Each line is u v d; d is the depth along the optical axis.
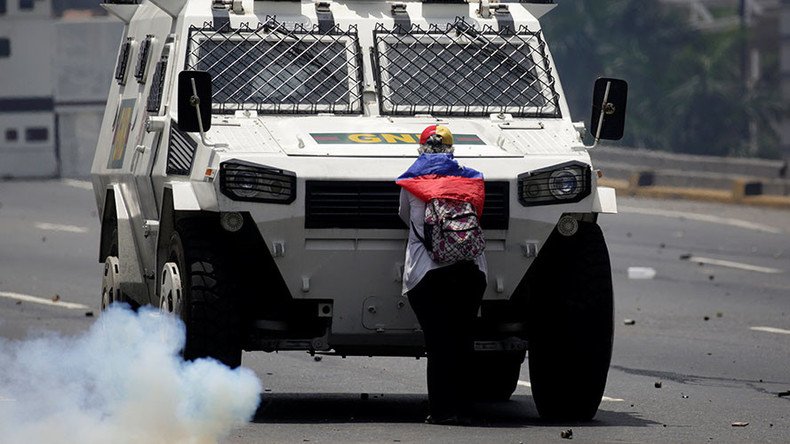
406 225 33.28
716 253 81.06
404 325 33.94
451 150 33.34
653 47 190.50
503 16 37.84
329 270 33.34
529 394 41.44
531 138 35.25
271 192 32.75
